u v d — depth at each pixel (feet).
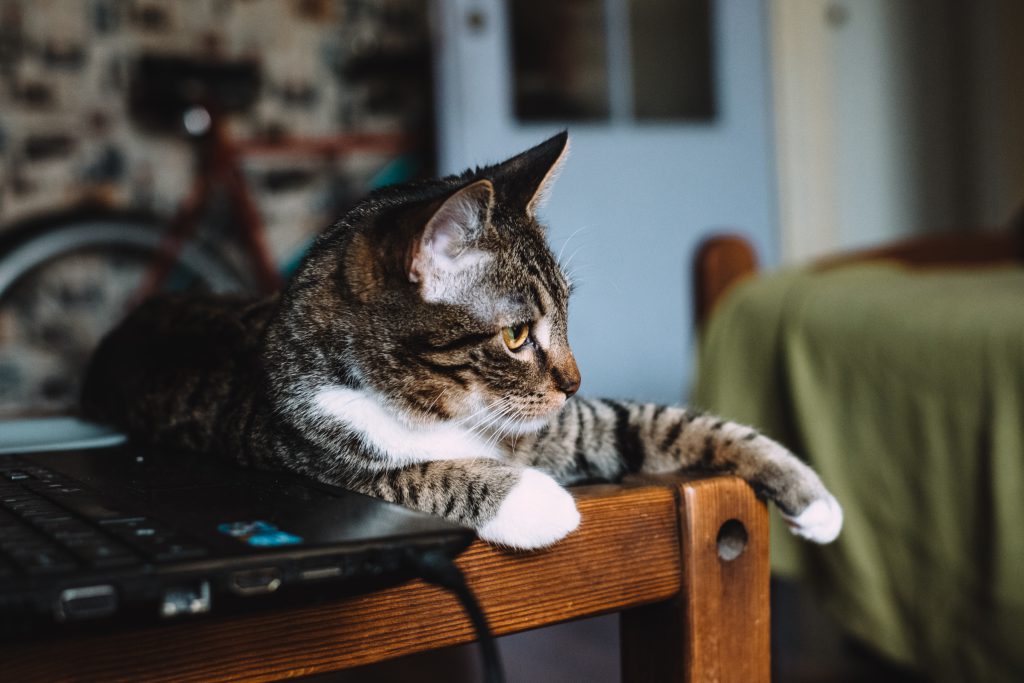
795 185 12.07
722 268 6.89
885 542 5.49
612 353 11.02
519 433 3.65
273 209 12.34
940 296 5.71
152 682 2.05
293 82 12.32
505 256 3.55
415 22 12.82
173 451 3.48
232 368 3.75
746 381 6.50
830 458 5.78
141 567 1.77
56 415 5.01
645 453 3.59
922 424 5.31
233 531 2.03
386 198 3.85
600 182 10.87
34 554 1.84
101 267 11.37
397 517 2.19
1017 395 4.80
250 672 2.15
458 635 2.39
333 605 2.23
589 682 6.48
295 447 3.30
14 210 11.10
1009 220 12.81
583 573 2.61
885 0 12.91
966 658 4.95
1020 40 12.70
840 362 5.85
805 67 12.04
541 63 10.57
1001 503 4.73
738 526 2.88
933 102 13.25
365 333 3.34
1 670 1.94
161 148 11.59
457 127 10.23
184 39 11.71
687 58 11.30
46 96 11.14
